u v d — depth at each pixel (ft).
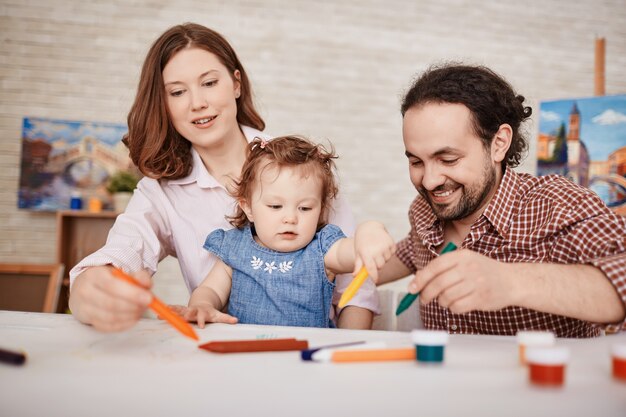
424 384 1.72
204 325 2.93
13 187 11.51
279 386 1.67
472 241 3.73
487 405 1.51
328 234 3.83
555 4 13.82
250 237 3.98
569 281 2.58
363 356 2.04
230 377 1.78
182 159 4.33
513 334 3.72
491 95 3.50
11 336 2.46
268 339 2.39
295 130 12.66
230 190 4.33
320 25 12.84
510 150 3.84
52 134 11.55
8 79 11.59
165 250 4.48
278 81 12.64
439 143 3.38
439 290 2.39
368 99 12.98
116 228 3.85
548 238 3.49
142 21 12.02
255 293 3.81
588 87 13.89
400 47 13.16
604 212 3.29
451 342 2.50
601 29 14.01
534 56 13.69
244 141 4.50
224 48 4.28
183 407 1.47
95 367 1.90
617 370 1.81
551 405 1.52
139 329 2.71
